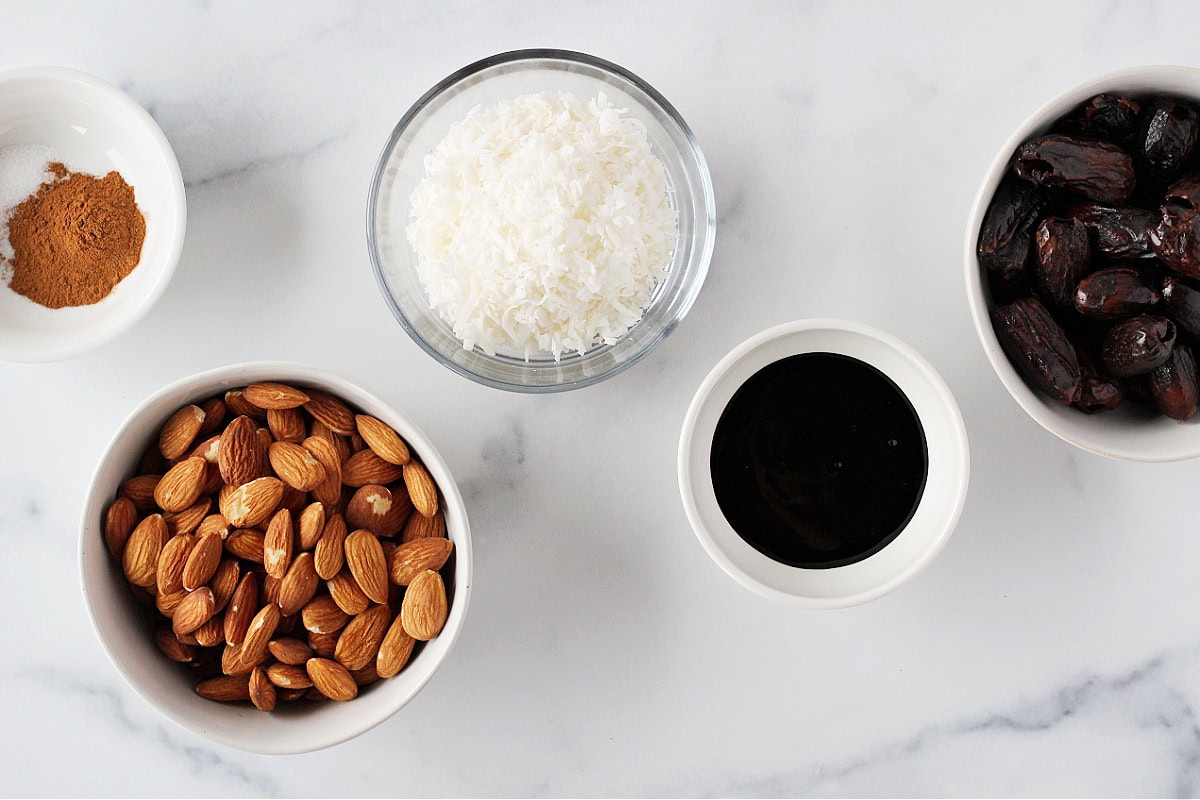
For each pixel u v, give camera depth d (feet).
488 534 1.84
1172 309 1.61
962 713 1.86
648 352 1.73
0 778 1.84
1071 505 1.83
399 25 1.82
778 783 1.86
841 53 1.82
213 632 1.65
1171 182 1.64
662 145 1.79
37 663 1.84
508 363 1.77
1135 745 1.85
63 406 1.83
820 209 1.82
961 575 1.84
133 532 1.66
